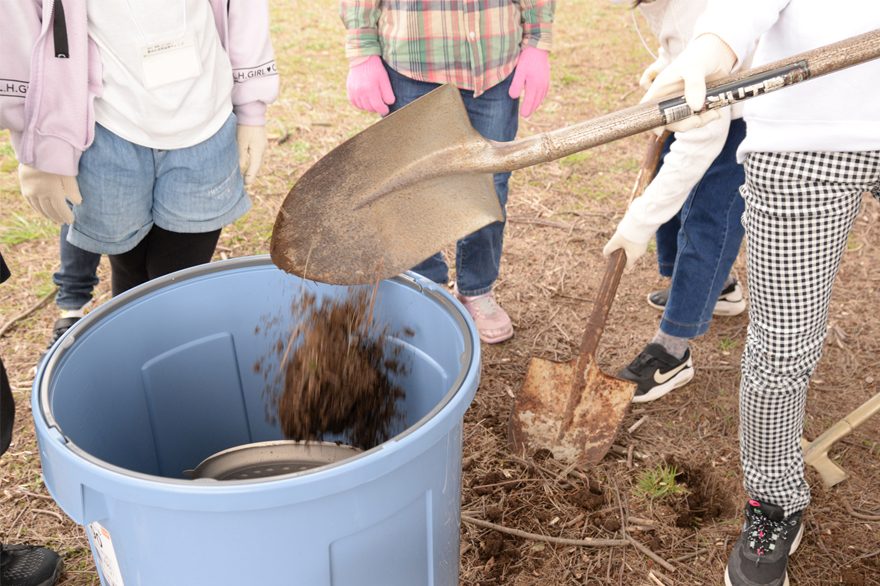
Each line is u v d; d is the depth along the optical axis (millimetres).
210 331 1590
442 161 1407
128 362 1450
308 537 1011
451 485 1229
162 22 1619
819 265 1338
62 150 1631
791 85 1215
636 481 1989
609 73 5203
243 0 1819
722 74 1242
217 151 1834
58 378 1202
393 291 1506
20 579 1598
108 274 2834
